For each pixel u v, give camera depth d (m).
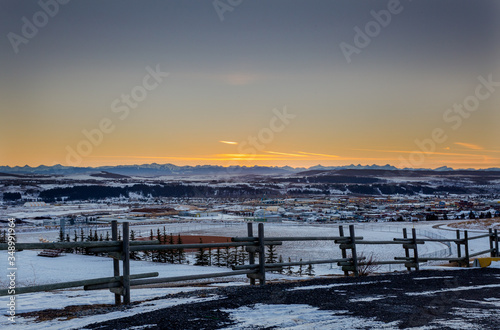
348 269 11.85
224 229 143.12
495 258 14.00
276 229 140.75
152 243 8.05
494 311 6.20
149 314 6.25
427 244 70.44
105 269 31.81
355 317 5.86
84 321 6.12
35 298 8.95
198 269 28.77
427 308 6.43
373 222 161.88
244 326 5.46
